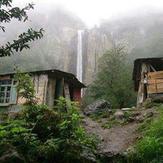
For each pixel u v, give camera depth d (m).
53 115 9.27
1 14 6.45
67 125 8.55
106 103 21.77
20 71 9.67
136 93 34.66
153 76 22.70
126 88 34.62
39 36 6.62
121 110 19.50
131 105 34.00
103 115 18.98
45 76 24.30
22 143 7.83
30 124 8.88
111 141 12.03
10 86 24.45
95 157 8.80
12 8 6.55
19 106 23.14
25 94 9.48
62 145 8.20
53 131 8.89
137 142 10.72
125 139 12.23
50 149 7.86
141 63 24.16
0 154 7.09
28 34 6.53
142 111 17.45
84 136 9.20
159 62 23.86
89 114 20.41
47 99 24.06
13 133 7.97
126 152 9.39
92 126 15.14
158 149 8.87
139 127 13.31
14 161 7.03
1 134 7.69
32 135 8.30
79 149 8.36
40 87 24.11
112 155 9.39
